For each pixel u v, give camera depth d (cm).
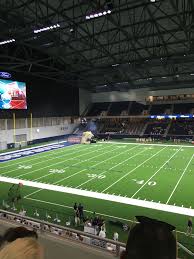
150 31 2866
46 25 2580
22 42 3089
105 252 477
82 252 474
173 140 4888
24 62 3644
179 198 1886
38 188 2181
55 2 2511
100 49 3494
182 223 1491
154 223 140
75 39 3081
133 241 134
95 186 2203
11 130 4434
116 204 1803
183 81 4850
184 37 3091
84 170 2738
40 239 521
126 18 2739
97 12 2084
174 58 3478
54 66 4359
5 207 1786
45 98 4881
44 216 1638
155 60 3666
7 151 4069
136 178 2409
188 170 2667
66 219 1588
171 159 3209
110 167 2844
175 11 2367
